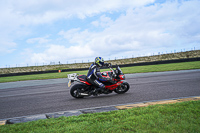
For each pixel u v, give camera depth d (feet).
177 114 10.54
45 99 21.80
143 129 8.74
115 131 8.70
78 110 14.25
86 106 16.30
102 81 20.75
